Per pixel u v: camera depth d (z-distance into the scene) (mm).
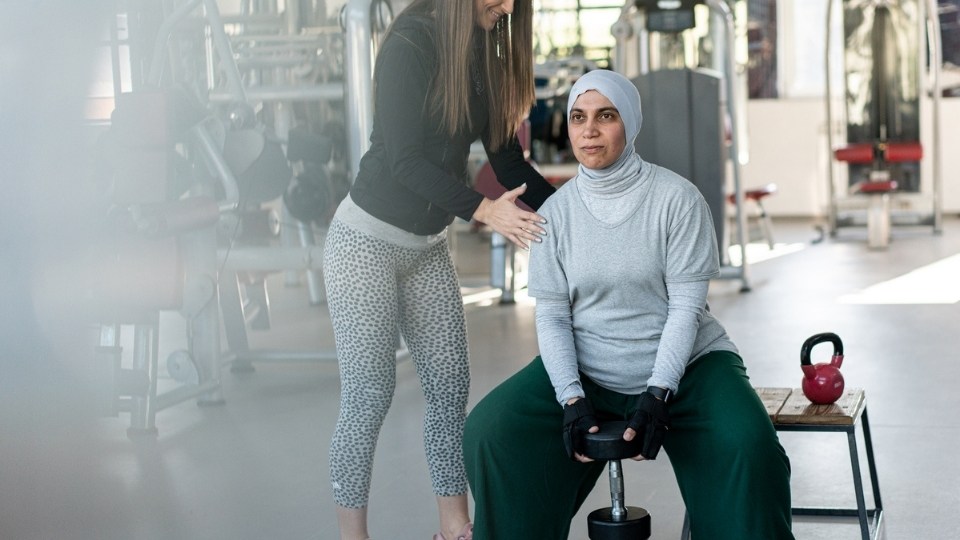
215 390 4395
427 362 2674
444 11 2369
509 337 5652
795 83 11289
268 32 5566
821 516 2875
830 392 2510
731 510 2113
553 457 2252
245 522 3010
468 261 8844
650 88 6508
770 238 8961
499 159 2650
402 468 3475
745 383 2217
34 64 2334
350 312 2549
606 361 2314
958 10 10727
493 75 2488
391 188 2477
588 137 2205
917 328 5430
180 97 3740
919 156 9445
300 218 5410
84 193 2508
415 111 2389
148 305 3658
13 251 2396
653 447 2098
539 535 2238
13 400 2615
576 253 2279
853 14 9773
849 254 8422
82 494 3117
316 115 5438
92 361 3562
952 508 2945
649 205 2236
